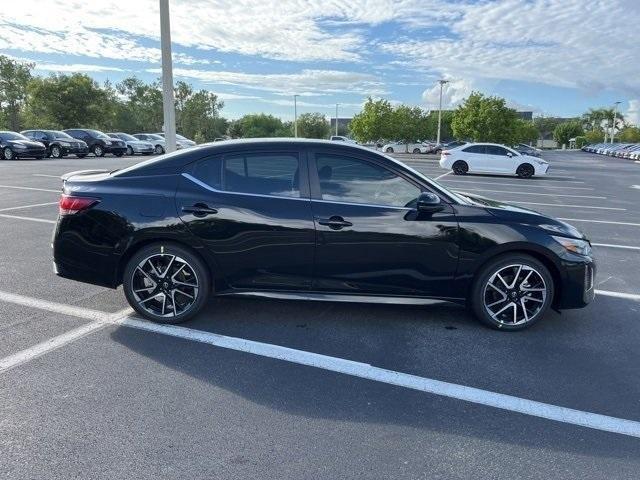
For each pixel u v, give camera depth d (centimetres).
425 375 350
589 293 427
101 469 246
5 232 771
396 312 467
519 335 421
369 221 407
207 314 454
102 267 422
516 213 427
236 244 412
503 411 307
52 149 2772
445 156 2264
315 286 419
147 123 7556
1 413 291
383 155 423
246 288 423
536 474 250
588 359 379
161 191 417
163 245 418
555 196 1470
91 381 331
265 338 406
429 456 262
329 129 9644
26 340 391
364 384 337
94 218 416
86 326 421
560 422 296
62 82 5425
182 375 342
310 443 271
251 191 416
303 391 326
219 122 8494
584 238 430
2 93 6059
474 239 408
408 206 413
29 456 254
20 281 534
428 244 409
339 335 415
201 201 412
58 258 429
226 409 302
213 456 258
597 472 252
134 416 292
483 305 423
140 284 426
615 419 300
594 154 6556
